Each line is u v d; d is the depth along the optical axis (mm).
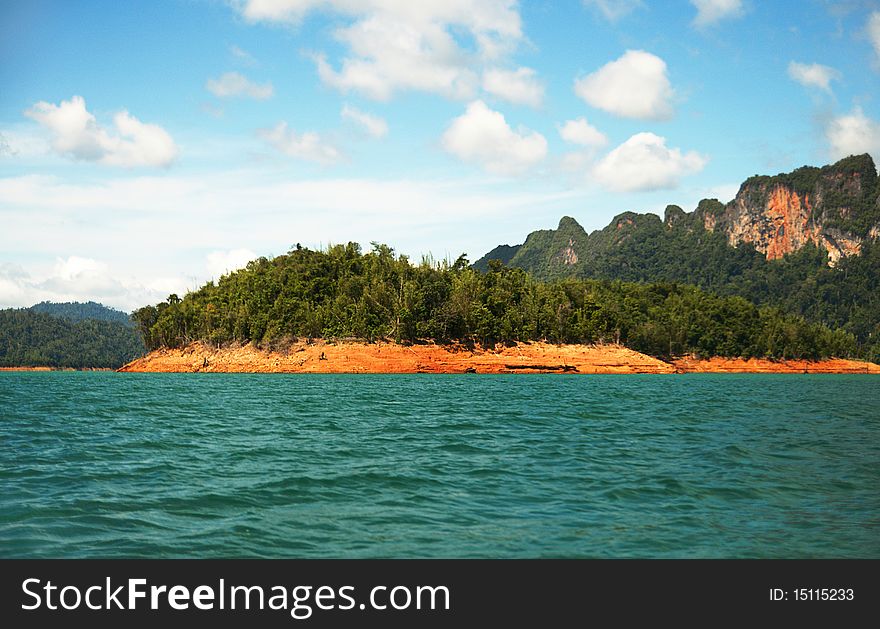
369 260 162375
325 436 32188
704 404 56406
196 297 172875
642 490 20031
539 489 20141
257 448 27922
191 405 51500
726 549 14898
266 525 16344
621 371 145875
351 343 137875
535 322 151125
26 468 23031
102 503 18094
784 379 143625
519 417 42469
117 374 153000
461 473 22547
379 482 20984
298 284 154375
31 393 67938
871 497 19344
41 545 14875
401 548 14859
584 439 31531
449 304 141750
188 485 20375
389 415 43500
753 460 25469
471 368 135000
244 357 144000
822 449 28625
